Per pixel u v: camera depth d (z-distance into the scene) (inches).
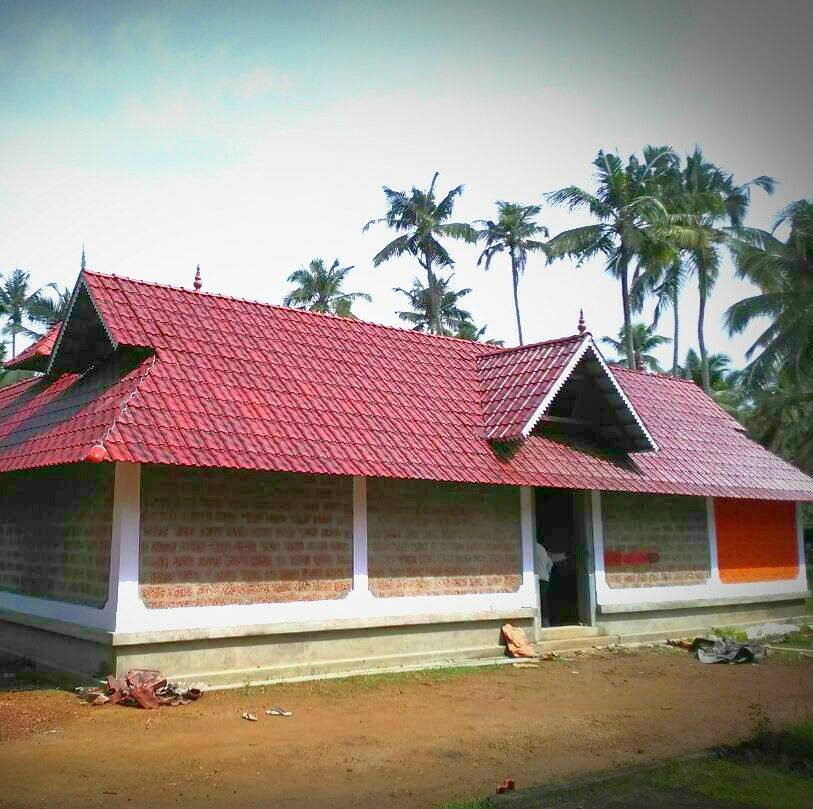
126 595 394.9
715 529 708.7
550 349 588.4
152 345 455.5
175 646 408.5
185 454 392.5
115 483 405.1
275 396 470.0
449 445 515.2
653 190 1277.1
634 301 1355.8
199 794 255.4
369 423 492.7
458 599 519.8
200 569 418.6
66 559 453.7
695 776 279.6
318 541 462.6
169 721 345.7
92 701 370.9
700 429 757.9
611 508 631.8
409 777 278.2
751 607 730.8
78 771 275.1
